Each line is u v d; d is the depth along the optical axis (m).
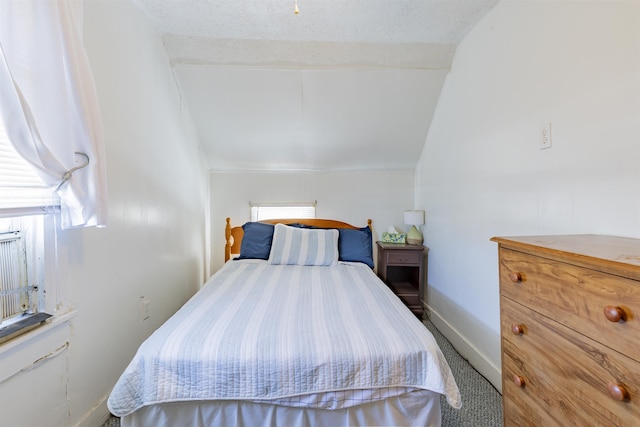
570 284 0.76
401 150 2.90
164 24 1.90
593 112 1.07
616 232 1.00
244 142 2.79
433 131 2.62
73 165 1.06
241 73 2.26
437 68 2.24
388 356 1.06
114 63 1.46
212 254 3.07
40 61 0.96
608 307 0.65
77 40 1.08
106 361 1.38
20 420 0.97
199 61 2.17
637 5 0.92
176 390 1.02
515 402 0.97
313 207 3.10
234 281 1.89
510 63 1.54
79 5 1.13
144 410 1.05
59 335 1.12
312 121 2.61
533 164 1.37
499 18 1.64
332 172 3.11
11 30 0.89
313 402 1.04
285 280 1.92
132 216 1.61
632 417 0.61
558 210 1.23
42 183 1.03
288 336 1.14
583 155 1.11
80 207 1.09
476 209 1.86
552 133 1.26
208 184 3.05
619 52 0.98
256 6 1.74
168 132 2.10
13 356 0.94
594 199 1.07
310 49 2.19
